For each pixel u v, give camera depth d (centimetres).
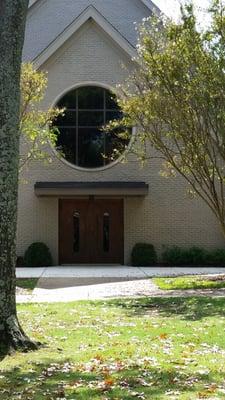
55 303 1316
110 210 2405
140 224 2377
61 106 2364
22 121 1833
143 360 748
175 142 1741
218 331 947
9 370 705
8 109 798
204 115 1616
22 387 639
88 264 2384
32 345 812
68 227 2395
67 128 2367
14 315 808
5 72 800
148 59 1642
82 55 2373
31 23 2583
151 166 2370
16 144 807
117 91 2262
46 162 2166
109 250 2398
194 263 2322
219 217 1783
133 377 668
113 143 2358
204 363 733
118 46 2364
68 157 2364
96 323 1033
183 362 738
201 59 1588
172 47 1620
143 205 2380
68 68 2369
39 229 2356
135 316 1111
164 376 671
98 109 2367
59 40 2342
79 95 2372
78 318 1084
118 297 1415
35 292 1555
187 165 1711
